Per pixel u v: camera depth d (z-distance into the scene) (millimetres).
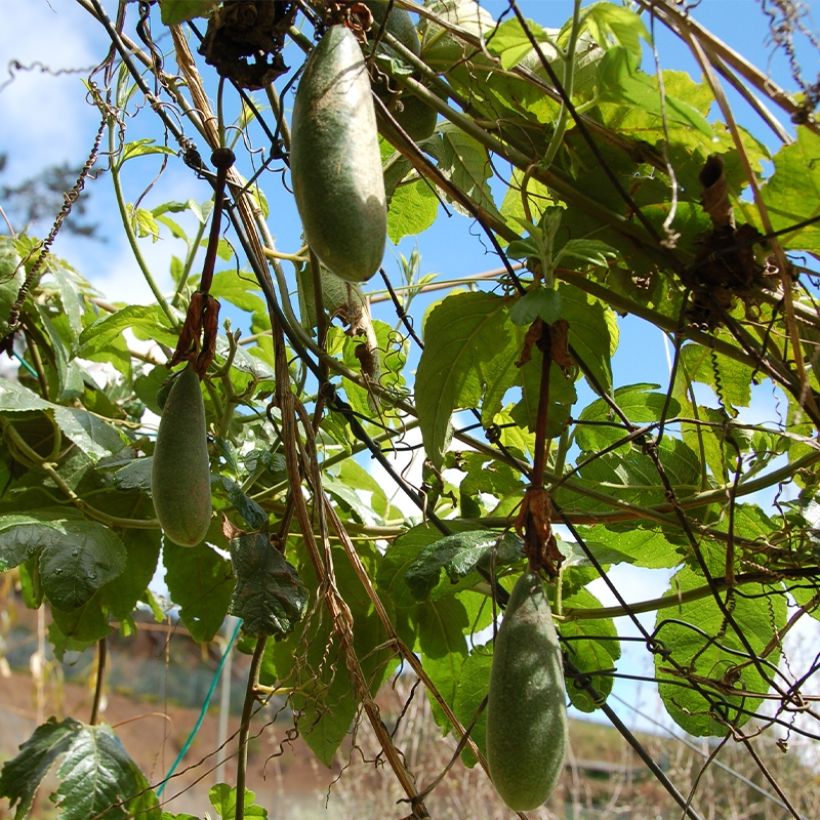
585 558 570
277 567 526
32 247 692
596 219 501
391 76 483
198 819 654
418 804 490
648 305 531
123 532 643
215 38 446
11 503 632
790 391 495
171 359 433
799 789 2109
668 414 603
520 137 520
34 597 718
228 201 505
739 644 615
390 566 575
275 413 682
